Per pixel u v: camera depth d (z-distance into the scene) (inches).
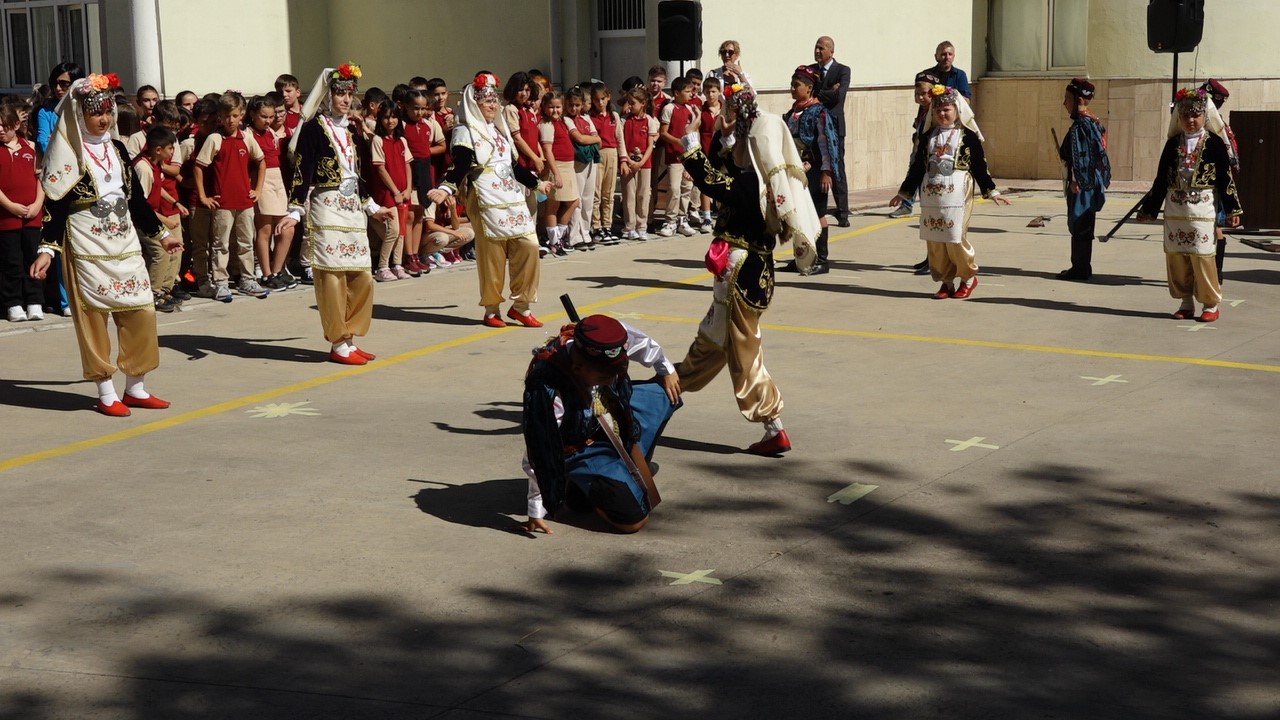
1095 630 193.2
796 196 267.6
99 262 311.3
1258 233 595.2
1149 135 816.3
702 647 188.4
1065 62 866.1
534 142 549.6
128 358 321.1
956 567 218.1
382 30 794.8
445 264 541.3
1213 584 210.1
